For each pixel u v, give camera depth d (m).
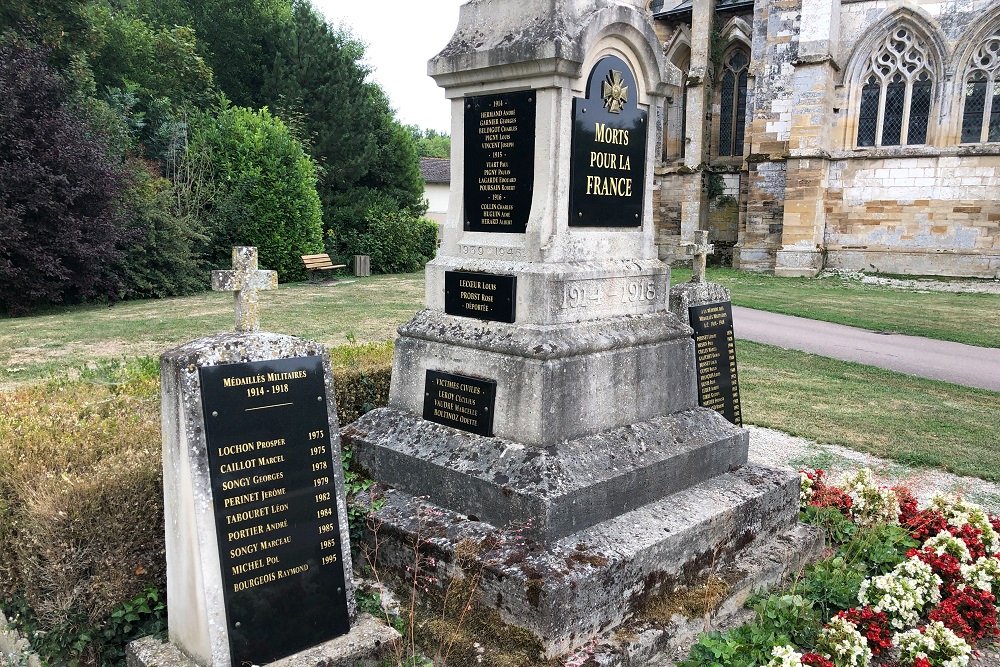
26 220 17.91
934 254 24.59
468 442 4.86
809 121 25.17
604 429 5.00
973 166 23.67
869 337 15.04
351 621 3.95
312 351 3.83
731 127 29.91
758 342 14.42
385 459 5.15
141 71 27.95
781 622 4.33
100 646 4.04
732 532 4.98
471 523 4.51
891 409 9.77
